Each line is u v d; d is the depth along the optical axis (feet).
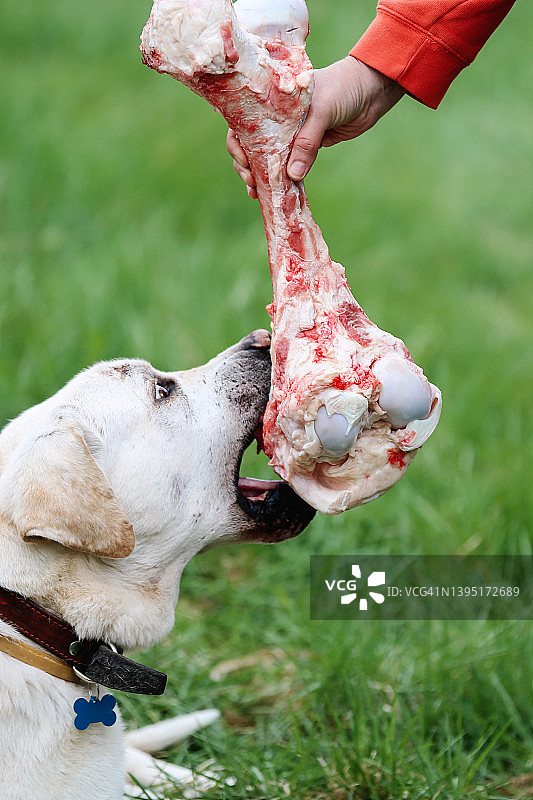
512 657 18.74
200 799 15.75
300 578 21.98
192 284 30.76
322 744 17.06
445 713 17.69
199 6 12.05
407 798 15.80
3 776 12.84
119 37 58.13
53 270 31.58
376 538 22.84
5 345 27.07
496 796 15.97
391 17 14.07
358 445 13.03
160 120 44.42
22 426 13.85
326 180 40.55
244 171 14.07
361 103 13.98
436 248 36.45
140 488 13.93
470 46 14.16
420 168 43.70
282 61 13.00
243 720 18.66
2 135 40.83
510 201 41.68
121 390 14.23
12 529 13.17
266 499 15.03
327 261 13.55
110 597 13.69
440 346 28.81
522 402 26.99
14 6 61.00
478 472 24.31
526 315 32.71
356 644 19.45
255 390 15.03
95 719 13.35
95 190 37.52
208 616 21.16
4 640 13.15
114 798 13.69
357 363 12.89
